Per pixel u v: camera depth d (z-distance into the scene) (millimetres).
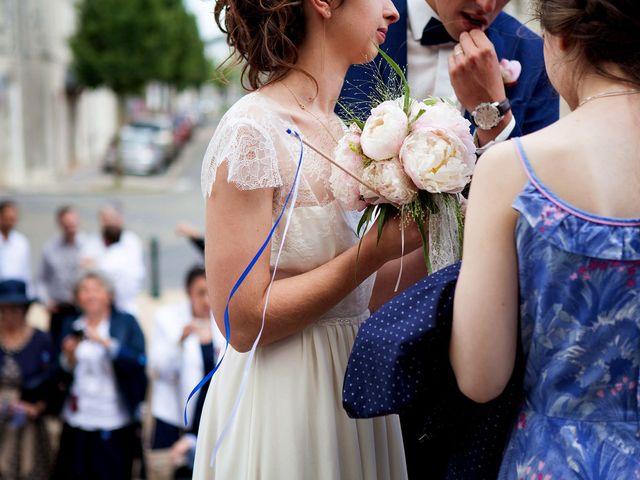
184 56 43281
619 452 1372
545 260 1362
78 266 7641
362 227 1855
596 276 1349
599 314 1361
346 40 1820
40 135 27219
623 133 1372
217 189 1683
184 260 14570
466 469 1578
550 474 1397
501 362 1413
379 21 1831
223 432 1600
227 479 1833
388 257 1721
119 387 4965
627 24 1363
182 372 4590
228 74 1905
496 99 2010
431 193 1670
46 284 7754
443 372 1525
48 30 27969
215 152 1697
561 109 2682
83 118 34250
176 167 32219
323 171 1771
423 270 1985
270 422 1779
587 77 1437
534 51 2342
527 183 1368
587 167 1355
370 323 1527
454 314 1432
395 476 1935
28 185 26188
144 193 24984
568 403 1404
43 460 5117
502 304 1396
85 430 4949
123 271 7340
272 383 1790
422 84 2418
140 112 47312
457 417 1587
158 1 29984
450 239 1695
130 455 5059
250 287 1678
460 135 1665
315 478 1782
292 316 1693
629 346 1369
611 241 1332
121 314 5090
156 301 11430
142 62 29625
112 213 7453
